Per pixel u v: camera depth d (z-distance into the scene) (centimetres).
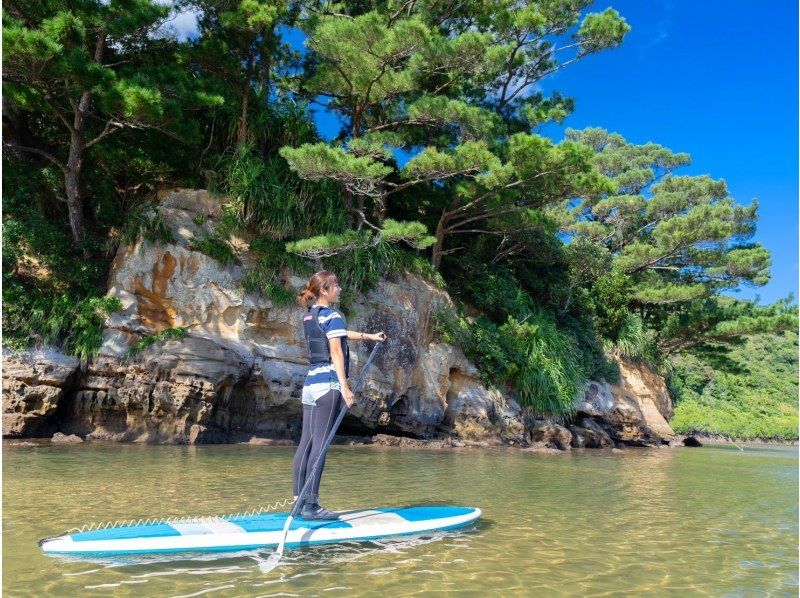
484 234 1722
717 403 3188
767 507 596
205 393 1023
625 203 2686
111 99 967
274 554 335
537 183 1452
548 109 1672
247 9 1169
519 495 607
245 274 1181
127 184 1304
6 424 925
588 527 454
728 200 2855
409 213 1686
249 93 1330
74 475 605
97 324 1030
